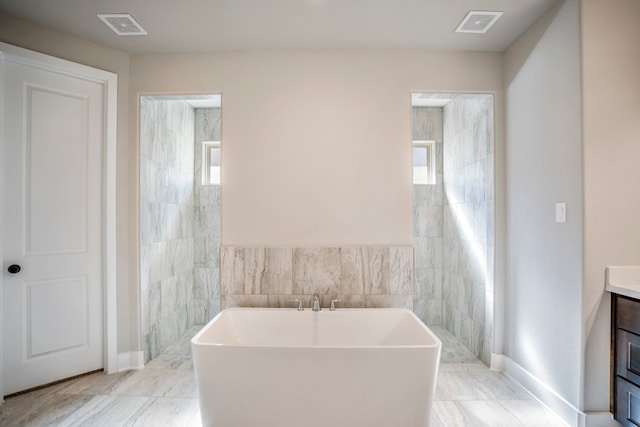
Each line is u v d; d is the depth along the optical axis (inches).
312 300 102.9
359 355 70.8
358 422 71.4
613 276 72.6
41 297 92.1
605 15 74.1
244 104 104.6
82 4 82.2
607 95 73.9
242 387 71.9
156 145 117.6
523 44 94.8
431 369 71.7
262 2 81.4
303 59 104.5
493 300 104.6
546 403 84.4
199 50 104.0
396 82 104.4
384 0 81.0
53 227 94.0
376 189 104.0
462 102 129.6
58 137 95.2
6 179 87.6
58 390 91.1
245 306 103.6
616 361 72.2
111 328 101.8
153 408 83.4
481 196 113.2
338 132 104.0
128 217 105.6
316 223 104.0
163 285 122.6
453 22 90.1
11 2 81.4
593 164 73.5
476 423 77.9
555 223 81.9
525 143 93.6
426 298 151.6
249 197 104.4
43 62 91.2
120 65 104.4
